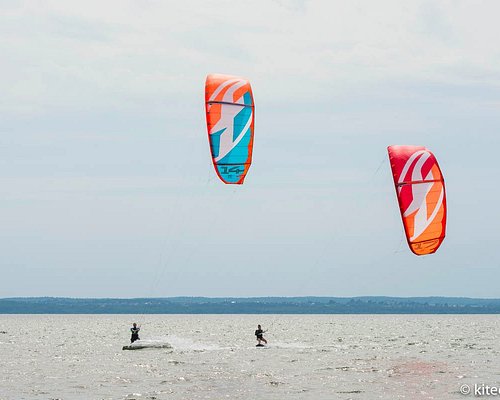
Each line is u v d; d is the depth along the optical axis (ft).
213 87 223.51
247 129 228.02
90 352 400.26
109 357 355.97
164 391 221.46
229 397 207.41
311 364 301.43
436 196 231.09
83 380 252.83
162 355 359.25
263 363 307.17
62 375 270.26
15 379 258.37
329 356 348.79
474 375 258.16
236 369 280.72
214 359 329.31
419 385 230.68
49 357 365.81
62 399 207.31
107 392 220.84
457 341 511.81
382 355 358.23
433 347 429.79
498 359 330.75
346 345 453.99
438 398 203.41
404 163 228.43
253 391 219.00
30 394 217.77
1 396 213.46
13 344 508.94
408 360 324.39
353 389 222.07
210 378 251.39
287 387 227.20
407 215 229.66
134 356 358.02
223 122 225.35
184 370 280.10
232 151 227.61
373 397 206.08
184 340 538.88
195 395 212.43
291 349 404.98
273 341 517.55
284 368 284.41
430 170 230.48
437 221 232.12
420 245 233.35
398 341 515.91
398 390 219.41
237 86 225.76
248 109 227.61
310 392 216.13
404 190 229.04
